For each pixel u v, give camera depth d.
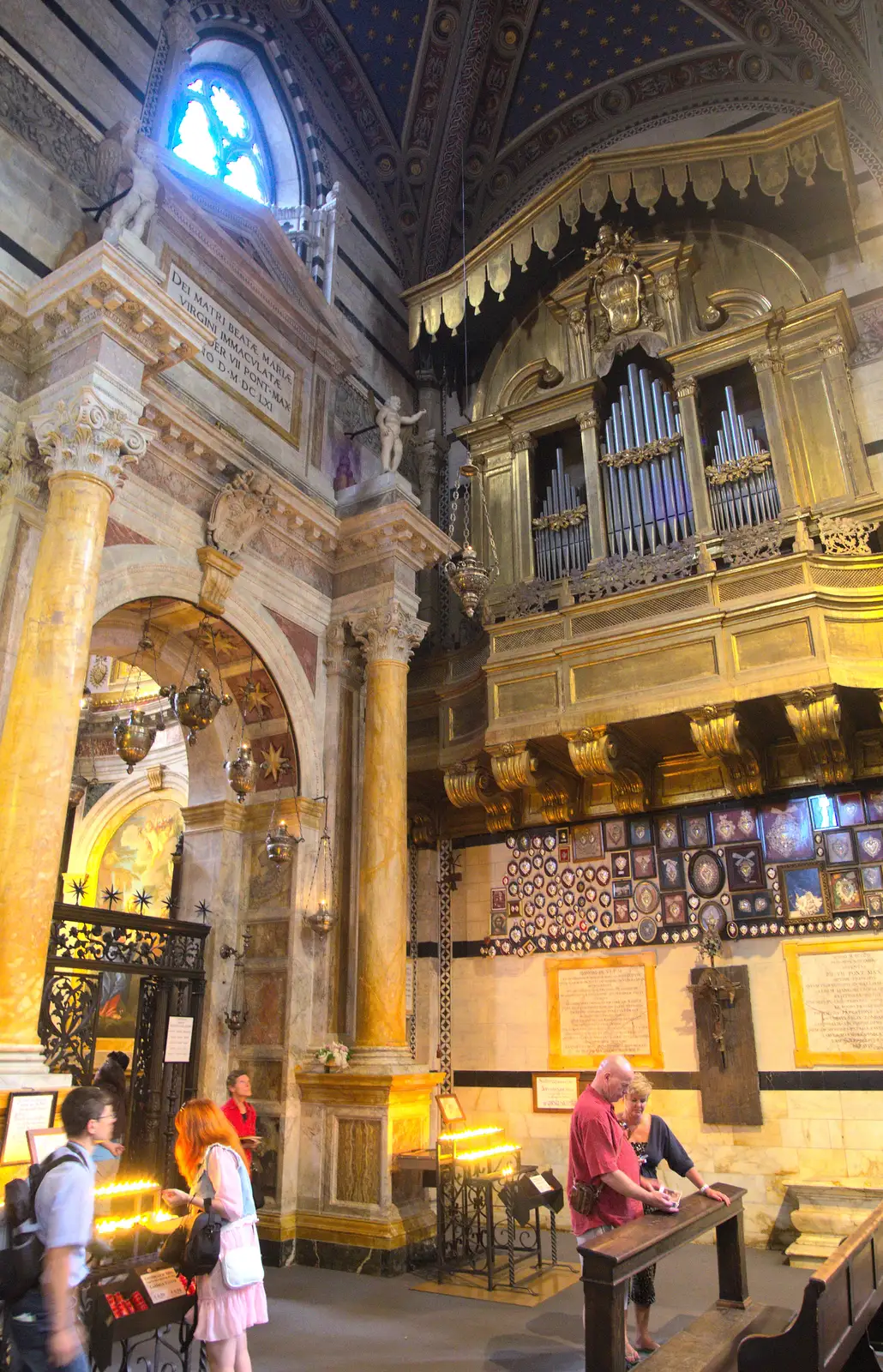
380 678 10.36
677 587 10.17
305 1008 9.42
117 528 8.50
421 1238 8.59
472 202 14.87
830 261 11.78
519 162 14.80
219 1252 4.36
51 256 8.58
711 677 9.63
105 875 14.96
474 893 12.25
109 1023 13.41
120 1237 5.30
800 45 12.05
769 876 10.40
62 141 9.04
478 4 13.36
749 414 11.41
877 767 10.07
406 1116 8.95
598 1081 5.47
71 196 8.95
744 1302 5.69
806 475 10.31
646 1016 10.72
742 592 9.83
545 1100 11.02
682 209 12.41
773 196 11.68
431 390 14.31
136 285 7.54
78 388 7.46
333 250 12.50
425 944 12.16
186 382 9.58
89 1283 4.55
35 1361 3.40
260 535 10.11
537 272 13.40
